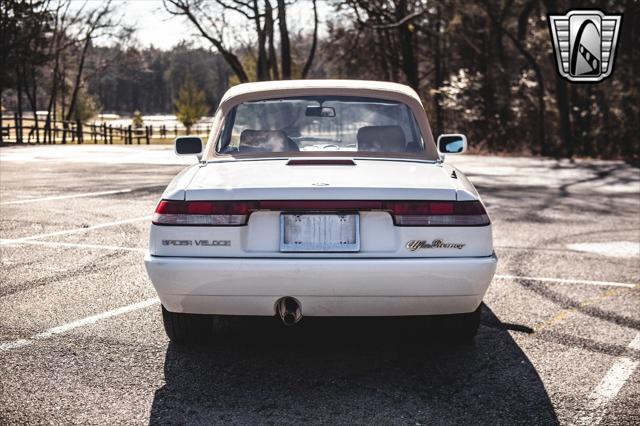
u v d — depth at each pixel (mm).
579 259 6680
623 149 24234
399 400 3338
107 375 3619
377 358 3941
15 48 42938
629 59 24266
